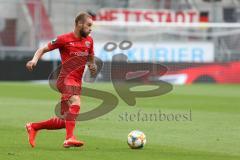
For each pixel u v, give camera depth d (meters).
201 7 133.25
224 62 113.62
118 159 28.94
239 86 105.19
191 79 114.06
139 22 119.81
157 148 33.09
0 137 37.31
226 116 52.62
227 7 130.88
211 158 29.75
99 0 133.25
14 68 111.44
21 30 121.56
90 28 32.62
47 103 66.00
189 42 115.06
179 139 37.44
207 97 77.12
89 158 29.14
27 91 86.44
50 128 33.00
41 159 28.69
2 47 117.75
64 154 30.28
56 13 126.56
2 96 76.56
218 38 121.94
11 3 122.12
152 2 135.62
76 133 40.16
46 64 110.94
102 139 37.09
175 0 135.38
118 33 122.31
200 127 44.03
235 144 35.25
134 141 32.41
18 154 30.19
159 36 123.88
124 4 135.62
